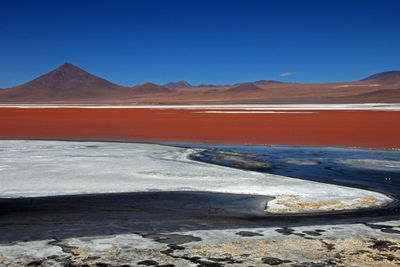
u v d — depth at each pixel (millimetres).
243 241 6945
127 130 32344
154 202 9719
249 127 34688
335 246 6730
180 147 21641
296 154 19031
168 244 6766
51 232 7340
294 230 7590
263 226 7855
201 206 9398
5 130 32281
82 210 8938
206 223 8031
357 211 9047
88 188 11266
